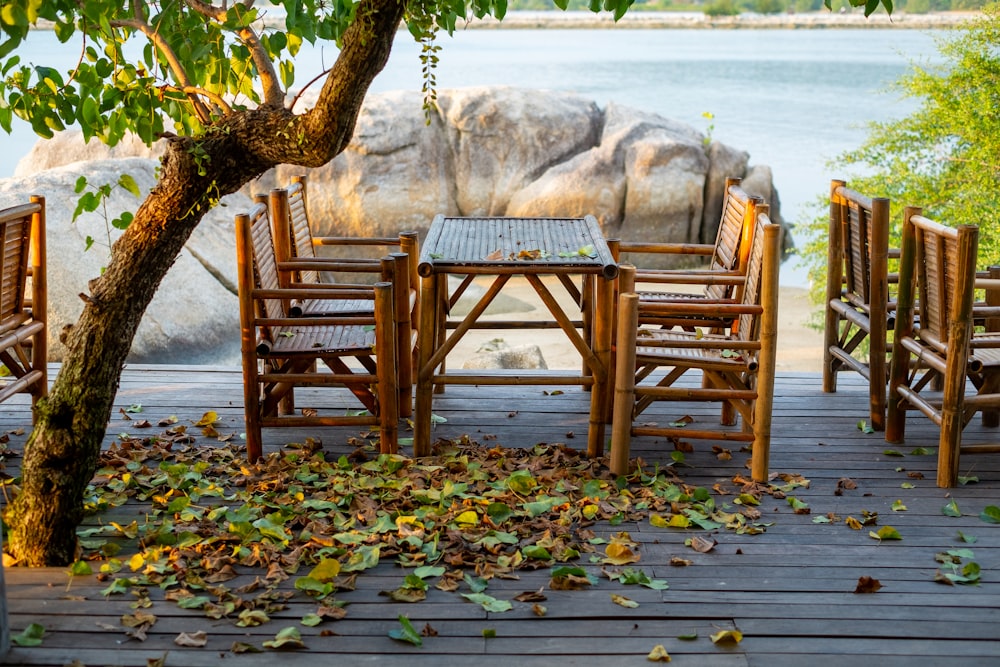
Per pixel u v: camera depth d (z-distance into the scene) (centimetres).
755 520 376
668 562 342
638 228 1107
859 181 1001
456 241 452
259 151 343
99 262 702
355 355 431
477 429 471
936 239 409
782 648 292
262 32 411
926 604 317
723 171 1132
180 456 429
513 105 1122
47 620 302
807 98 2375
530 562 338
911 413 498
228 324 744
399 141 1090
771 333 400
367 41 325
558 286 1059
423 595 317
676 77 2730
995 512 379
